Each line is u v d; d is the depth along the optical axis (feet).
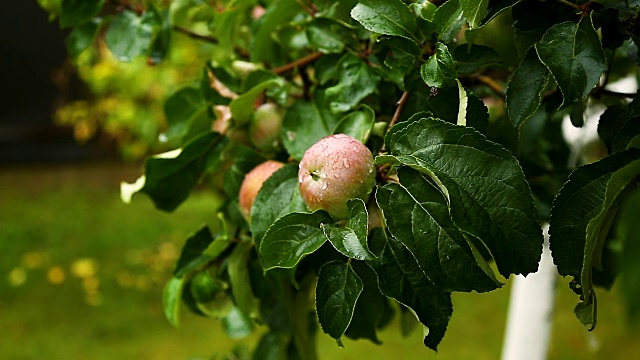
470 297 19.02
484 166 4.08
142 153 22.22
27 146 39.93
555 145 5.61
